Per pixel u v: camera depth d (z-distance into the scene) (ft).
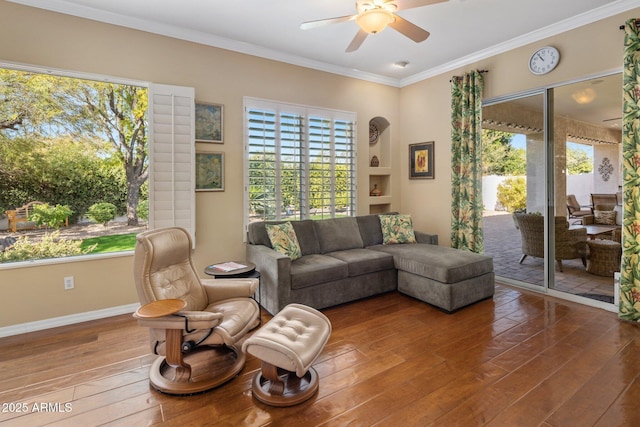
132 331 9.43
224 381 6.85
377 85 16.47
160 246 7.44
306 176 14.24
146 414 5.95
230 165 12.49
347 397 6.39
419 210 16.57
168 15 10.32
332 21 8.02
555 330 9.20
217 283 8.59
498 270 14.10
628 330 9.14
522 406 6.04
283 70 13.55
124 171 15.11
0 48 8.92
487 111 13.92
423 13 10.26
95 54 10.07
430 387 6.67
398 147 17.40
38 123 12.16
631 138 9.48
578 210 11.53
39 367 7.50
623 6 9.74
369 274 11.89
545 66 11.59
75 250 13.11
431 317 10.30
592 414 5.80
